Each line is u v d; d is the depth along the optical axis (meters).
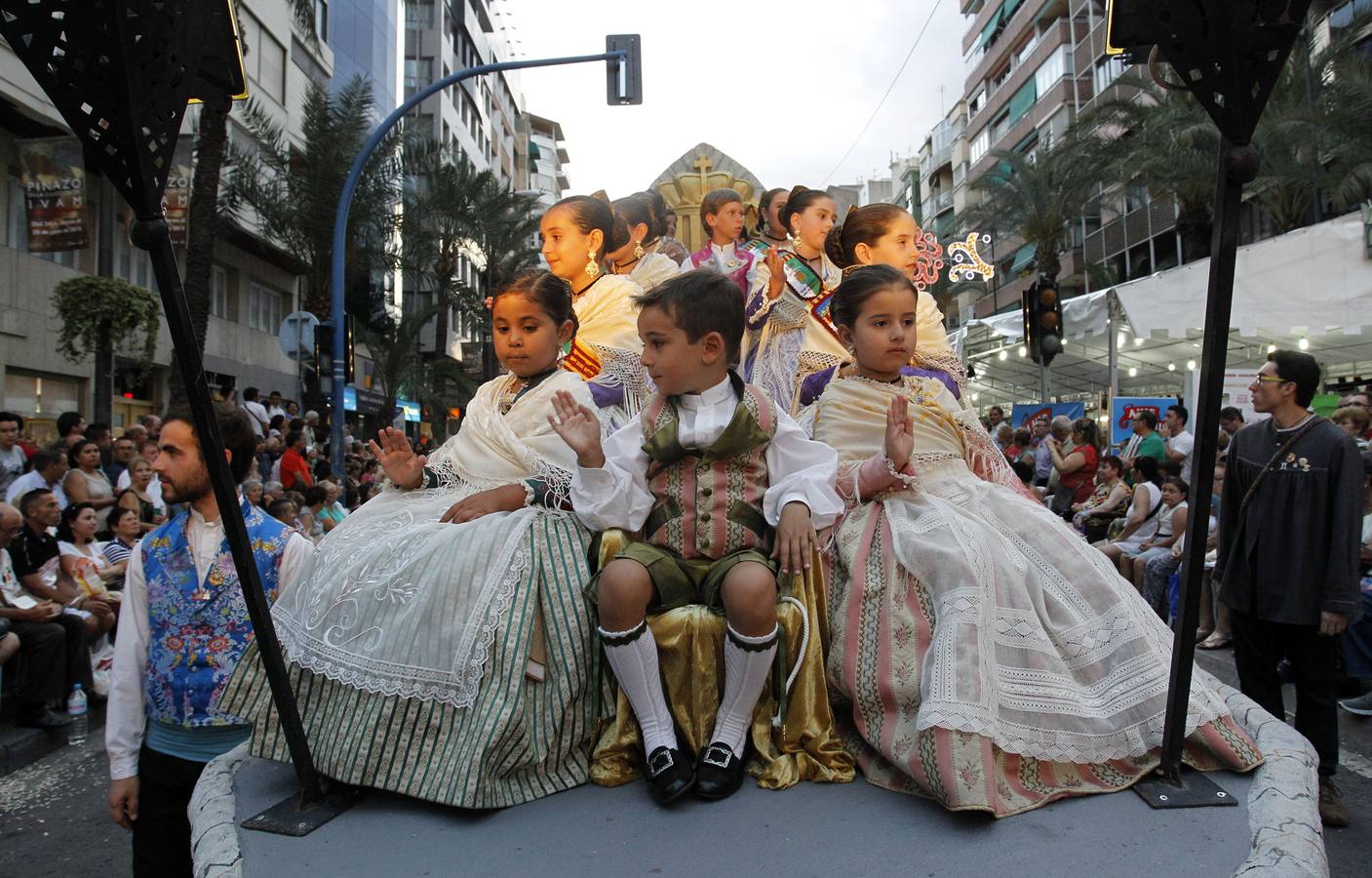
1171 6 1.70
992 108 49.91
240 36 2.21
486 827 1.81
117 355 18.23
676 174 6.30
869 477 2.30
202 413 1.76
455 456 2.55
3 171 16.17
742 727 1.97
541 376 2.65
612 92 13.41
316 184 21.28
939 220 60.09
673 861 1.65
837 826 1.76
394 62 37.41
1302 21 1.67
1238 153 1.69
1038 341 14.06
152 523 8.84
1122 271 34.38
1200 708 1.98
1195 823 1.73
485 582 2.07
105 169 1.61
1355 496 3.97
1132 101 23.55
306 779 1.92
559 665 2.06
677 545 2.09
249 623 2.60
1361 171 15.94
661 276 4.21
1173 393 22.62
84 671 6.14
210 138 13.71
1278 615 4.08
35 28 1.52
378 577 2.13
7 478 9.02
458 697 1.95
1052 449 11.79
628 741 2.01
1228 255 1.74
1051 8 42.50
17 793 5.11
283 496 9.69
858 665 2.06
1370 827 4.10
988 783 1.75
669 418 2.14
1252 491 4.24
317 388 17.25
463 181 26.88
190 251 13.74
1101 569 2.20
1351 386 16.44
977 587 1.99
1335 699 4.17
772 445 2.16
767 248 4.15
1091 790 1.87
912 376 2.63
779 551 2.01
